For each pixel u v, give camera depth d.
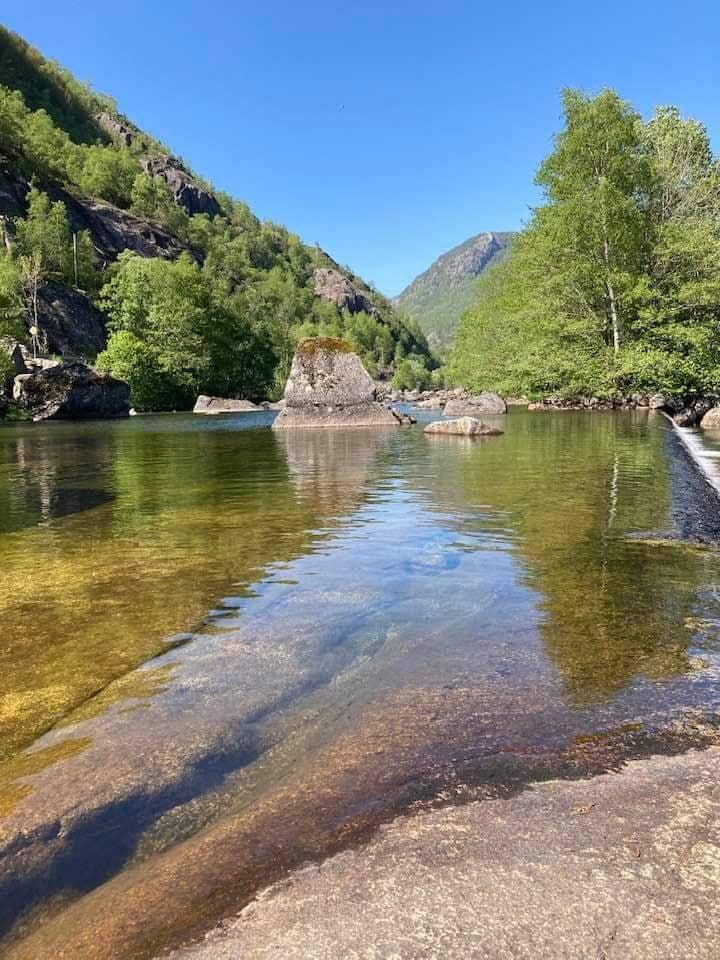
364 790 1.90
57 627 3.31
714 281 24.19
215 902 1.48
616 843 1.60
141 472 10.11
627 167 26.09
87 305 74.81
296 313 157.50
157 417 36.19
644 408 26.47
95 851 1.69
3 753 2.15
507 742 2.14
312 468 10.13
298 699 2.50
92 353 68.81
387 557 4.59
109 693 2.57
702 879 1.47
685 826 1.66
